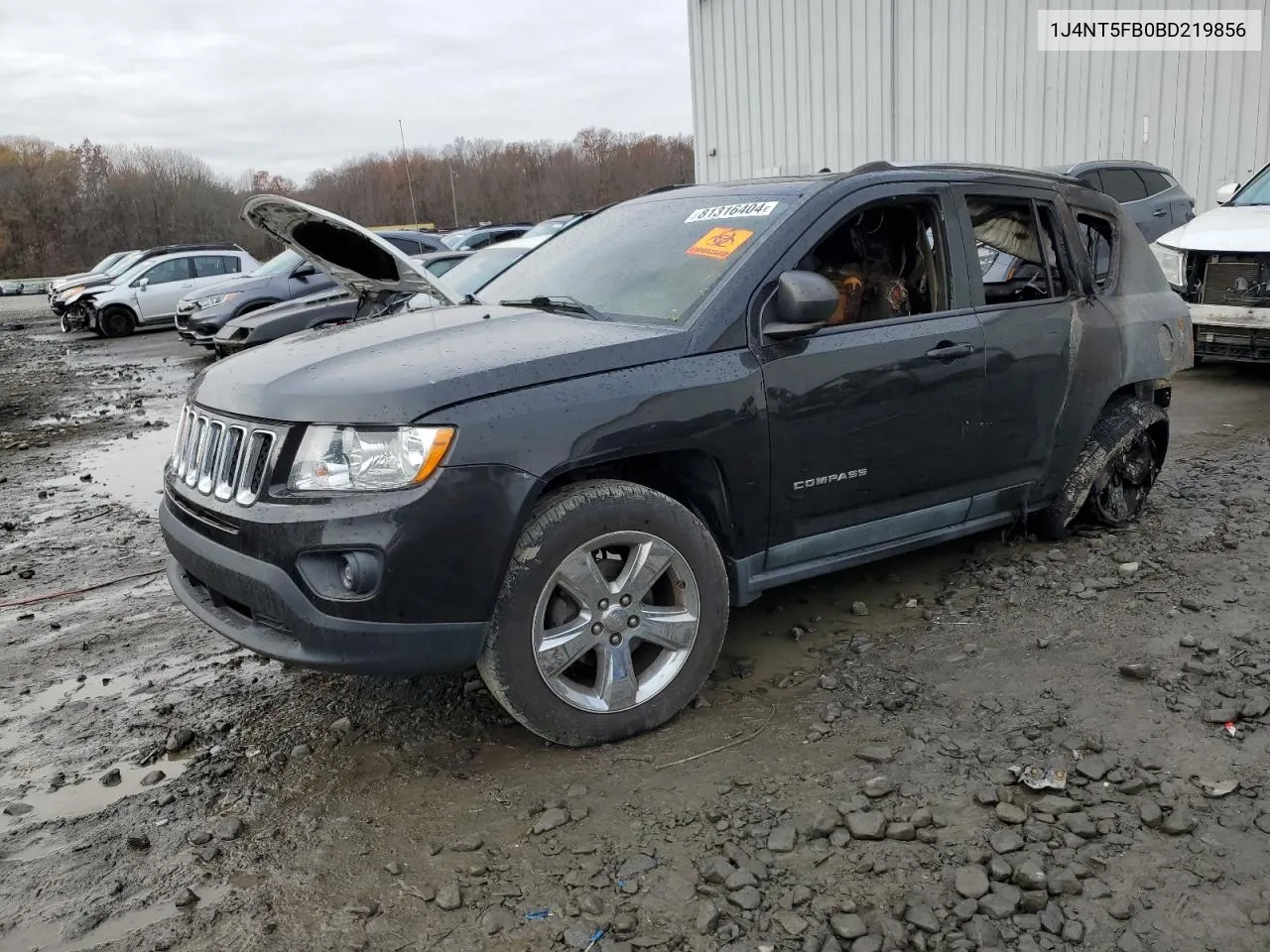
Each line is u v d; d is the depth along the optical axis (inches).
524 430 112.3
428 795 114.3
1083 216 184.4
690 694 128.2
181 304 621.3
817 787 111.2
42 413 442.0
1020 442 164.4
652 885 96.3
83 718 138.8
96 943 92.1
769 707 131.2
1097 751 115.2
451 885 96.8
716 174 808.9
